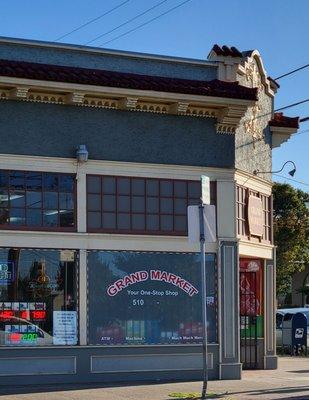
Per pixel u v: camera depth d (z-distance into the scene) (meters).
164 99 17.91
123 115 18.02
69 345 17.22
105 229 17.70
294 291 60.22
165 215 18.23
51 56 17.66
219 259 18.50
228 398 15.31
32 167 17.17
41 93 17.22
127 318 17.73
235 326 18.53
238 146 19.45
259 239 20.72
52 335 17.14
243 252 19.69
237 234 19.31
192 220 15.18
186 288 18.23
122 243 17.78
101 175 17.77
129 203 17.95
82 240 17.45
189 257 18.33
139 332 17.81
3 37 17.16
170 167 18.28
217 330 18.41
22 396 15.29
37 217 17.20
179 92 17.91
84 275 17.41
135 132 18.11
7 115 17.06
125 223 17.89
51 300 17.19
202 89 18.09
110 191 17.81
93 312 17.48
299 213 50.03
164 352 17.94
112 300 17.64
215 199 18.67
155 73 18.59
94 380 17.34
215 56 19.12
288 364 23.38
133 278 17.86
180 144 18.47
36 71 16.67
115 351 17.55
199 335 18.25
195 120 18.64
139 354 17.73
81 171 17.56
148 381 17.64
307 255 51.31
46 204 17.28
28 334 16.95
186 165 18.42
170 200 18.30
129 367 17.66
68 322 17.28
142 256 17.97
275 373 20.20
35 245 17.08
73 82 16.97
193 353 18.14
